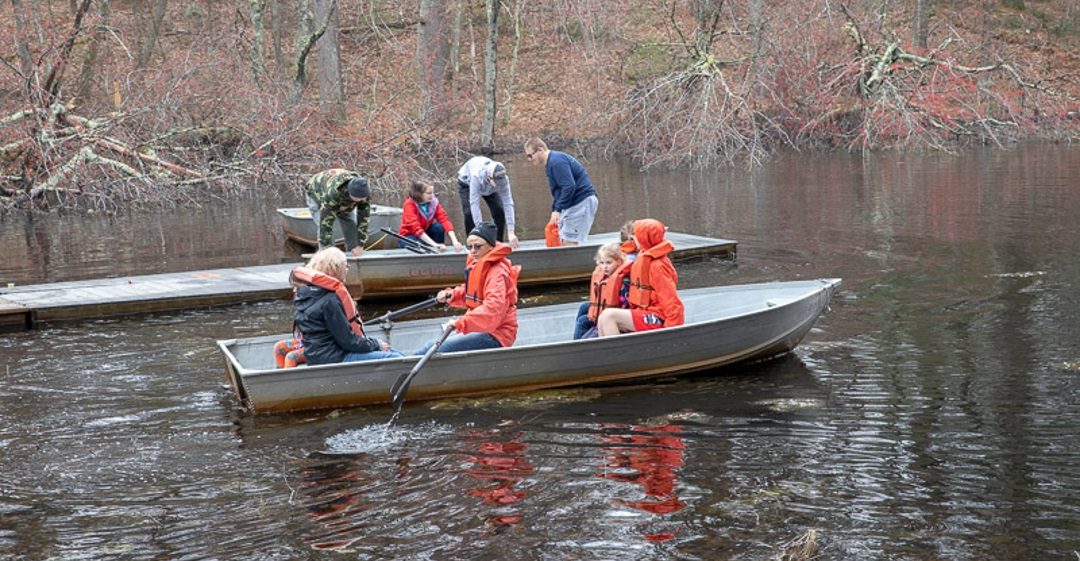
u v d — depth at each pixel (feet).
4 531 12.79
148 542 12.37
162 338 23.07
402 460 14.94
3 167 51.60
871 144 71.36
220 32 65.41
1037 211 40.60
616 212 45.80
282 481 14.24
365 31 88.84
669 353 18.76
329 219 28.19
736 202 48.21
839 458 14.53
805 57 74.08
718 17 73.41
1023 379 18.08
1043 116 74.90
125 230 43.29
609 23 79.87
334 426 16.56
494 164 28.91
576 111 82.94
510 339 18.69
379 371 17.37
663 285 18.86
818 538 11.98
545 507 13.10
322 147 55.98
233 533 12.57
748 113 67.31
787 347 20.26
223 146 57.93
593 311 19.61
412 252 29.53
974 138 78.28
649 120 70.03
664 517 12.69
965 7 93.20
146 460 15.19
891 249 32.96
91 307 25.22
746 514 12.71
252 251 36.86
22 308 24.47
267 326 24.18
